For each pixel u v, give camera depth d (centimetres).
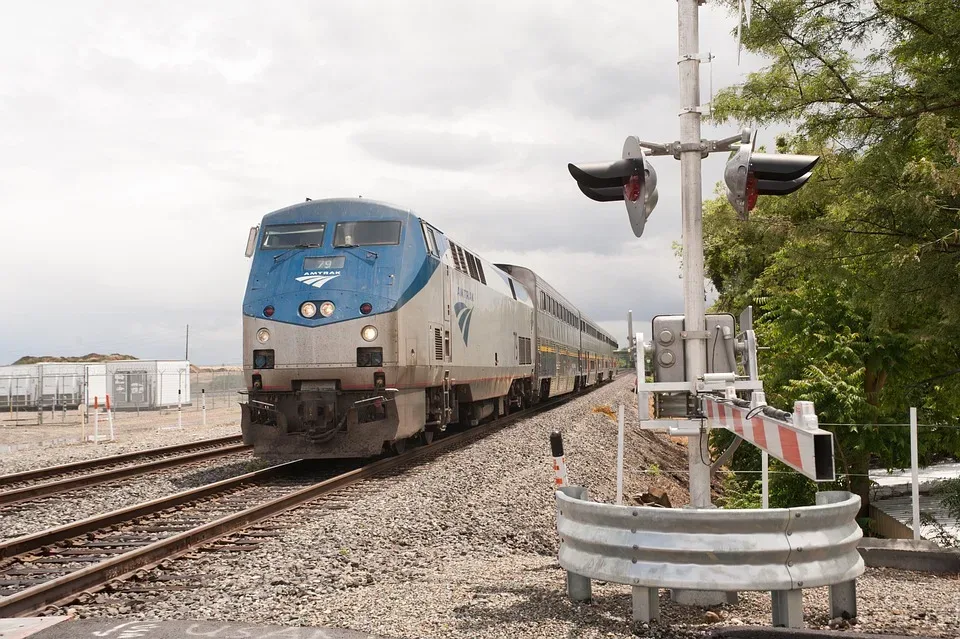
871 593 600
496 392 2138
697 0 600
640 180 563
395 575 699
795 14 1139
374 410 1348
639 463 1998
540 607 547
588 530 511
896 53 1168
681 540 473
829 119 1202
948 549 735
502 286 2244
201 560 745
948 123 1175
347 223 1391
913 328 1493
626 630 498
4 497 1109
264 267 1384
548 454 1606
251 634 519
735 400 550
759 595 582
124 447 1956
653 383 598
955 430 1595
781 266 1390
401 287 1352
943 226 1120
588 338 4500
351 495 1112
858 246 1223
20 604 587
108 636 524
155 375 3975
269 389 1341
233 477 1339
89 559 781
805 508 469
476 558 808
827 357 1562
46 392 4006
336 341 1312
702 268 598
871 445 1525
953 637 496
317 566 726
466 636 497
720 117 1242
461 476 1273
